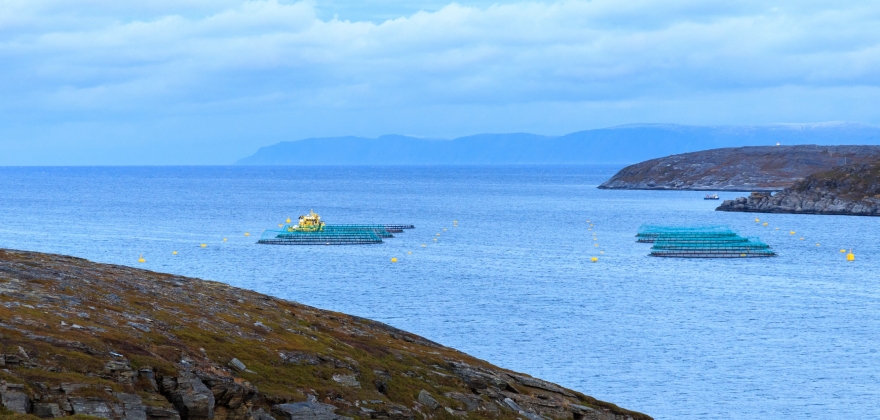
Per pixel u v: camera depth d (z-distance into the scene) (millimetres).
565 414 74500
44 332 53781
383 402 62781
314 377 64250
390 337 90625
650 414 104000
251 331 71750
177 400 52188
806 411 106000
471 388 75125
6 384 45562
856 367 127688
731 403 108938
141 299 73188
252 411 55688
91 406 46844
